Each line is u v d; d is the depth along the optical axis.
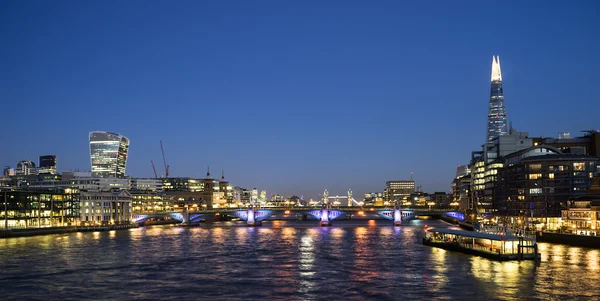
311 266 152.62
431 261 160.75
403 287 120.38
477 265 150.62
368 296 111.81
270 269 147.25
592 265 147.25
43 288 120.88
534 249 158.00
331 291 116.88
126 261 163.12
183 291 117.69
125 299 110.25
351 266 152.00
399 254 179.88
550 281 124.81
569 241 196.88
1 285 124.25
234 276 136.12
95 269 146.75
